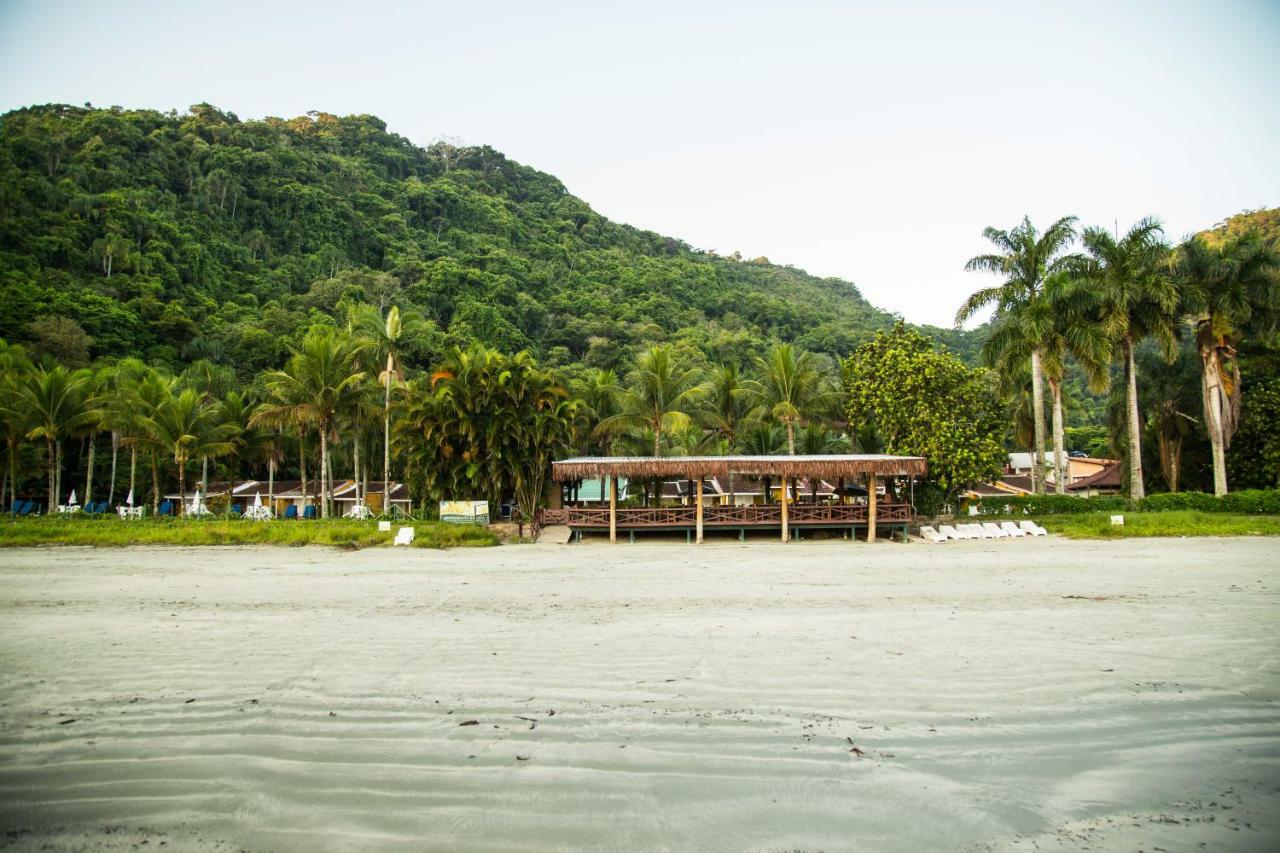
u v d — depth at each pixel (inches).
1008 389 1419.8
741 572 773.3
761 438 1739.7
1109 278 1369.3
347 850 216.8
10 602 591.8
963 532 1139.9
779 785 257.0
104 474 2059.5
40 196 2751.0
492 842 221.3
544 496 1342.3
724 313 4345.5
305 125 5851.4
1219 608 540.7
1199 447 1606.8
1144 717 317.4
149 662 402.6
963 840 223.3
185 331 2461.9
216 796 248.7
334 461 2197.3
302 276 3432.6
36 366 1836.9
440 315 3307.1
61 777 262.1
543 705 333.7
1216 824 232.2
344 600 601.0
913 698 340.8
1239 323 1405.0
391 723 312.2
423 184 5393.7
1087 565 792.3
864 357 1419.8
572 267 4731.8
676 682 366.0
